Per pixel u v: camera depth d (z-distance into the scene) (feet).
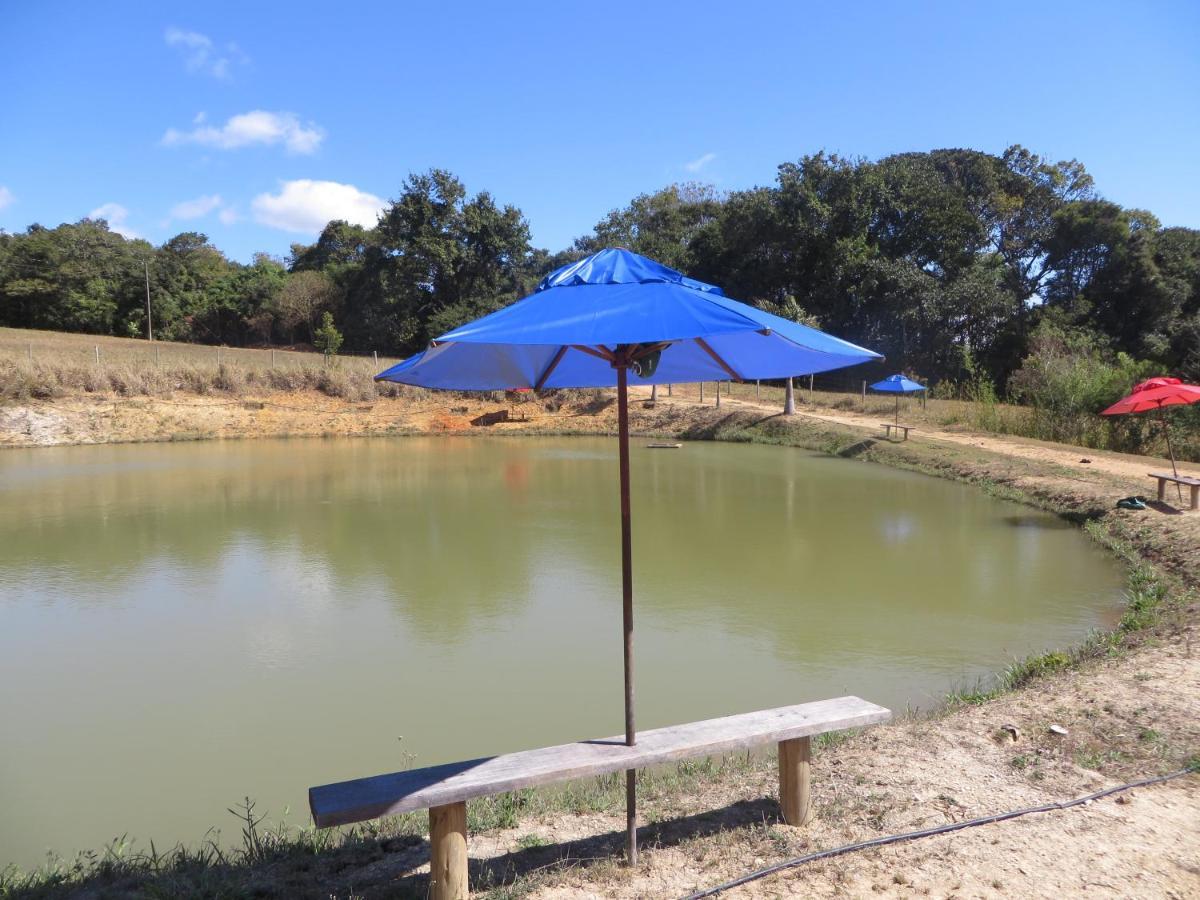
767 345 11.78
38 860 15.48
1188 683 18.06
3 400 97.45
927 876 10.93
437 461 82.64
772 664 25.89
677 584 35.76
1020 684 21.31
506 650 27.68
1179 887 10.50
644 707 22.70
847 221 146.10
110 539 45.73
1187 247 149.79
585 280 10.45
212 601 33.73
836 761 15.52
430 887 10.64
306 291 200.13
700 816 13.52
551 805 14.93
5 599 34.14
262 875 12.43
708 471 73.15
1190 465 59.82
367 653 27.53
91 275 205.26
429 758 19.89
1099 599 32.04
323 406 115.85
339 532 47.50
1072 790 13.38
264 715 22.65
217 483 66.95
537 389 13.50
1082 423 75.92
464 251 180.24
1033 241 155.63
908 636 28.32
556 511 54.08
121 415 102.12
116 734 21.57
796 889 10.78
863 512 52.19
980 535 44.62
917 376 141.49
